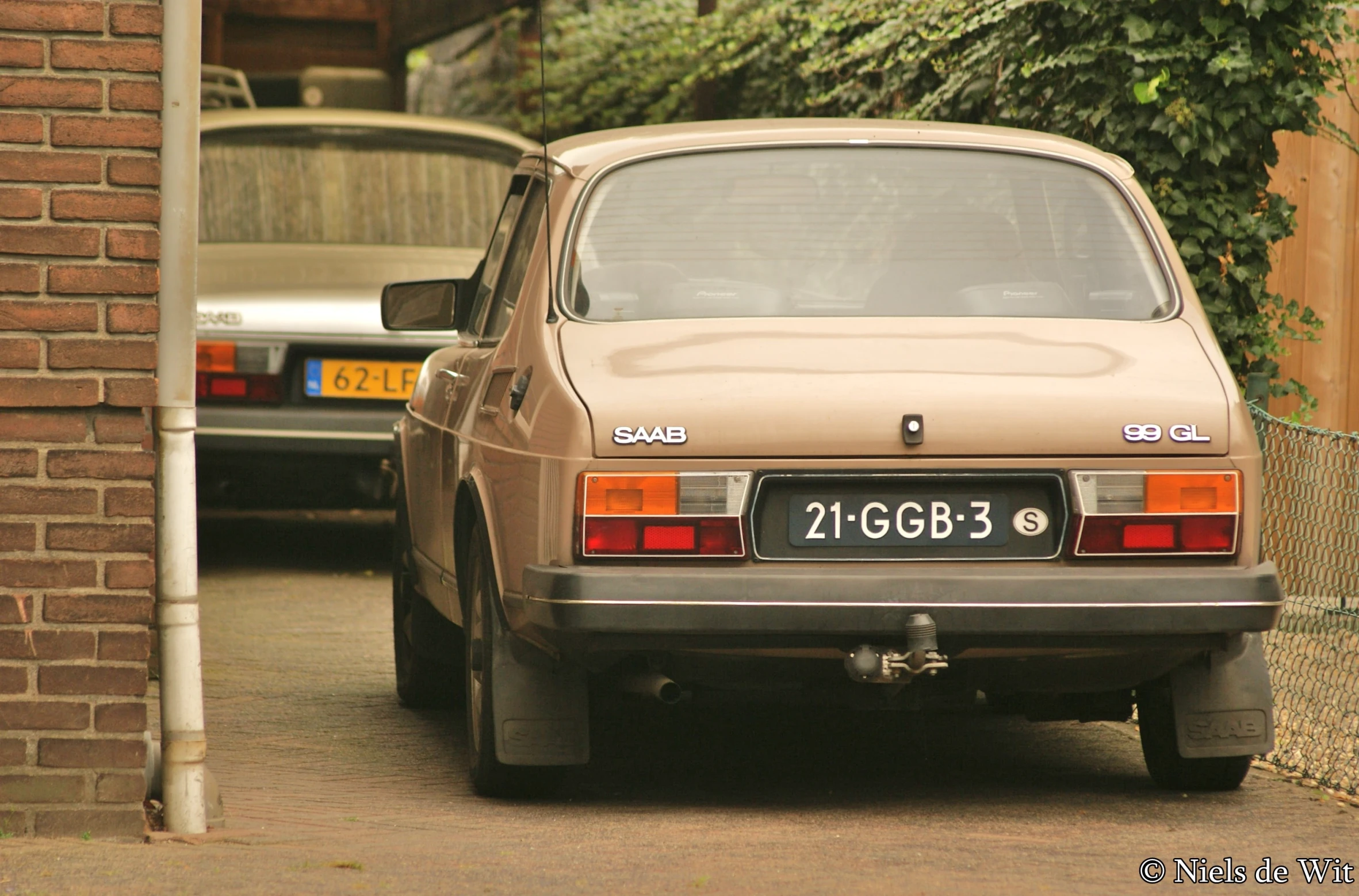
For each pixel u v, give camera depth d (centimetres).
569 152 1278
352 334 2133
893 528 1044
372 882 910
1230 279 1902
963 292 1162
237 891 886
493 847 1005
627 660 1088
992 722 1488
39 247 991
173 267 1038
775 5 2647
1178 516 1051
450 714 1509
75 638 1005
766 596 1013
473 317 1453
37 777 1005
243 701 1541
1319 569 1873
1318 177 2247
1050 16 1903
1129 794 1199
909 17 2145
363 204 2389
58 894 874
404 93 4612
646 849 1001
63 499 1001
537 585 1033
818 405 1041
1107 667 1097
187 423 1048
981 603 1019
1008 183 1226
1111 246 1199
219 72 3444
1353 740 1391
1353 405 2266
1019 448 1044
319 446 2125
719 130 1259
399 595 1565
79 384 996
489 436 1172
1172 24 1830
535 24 3784
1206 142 1848
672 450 1033
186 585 1045
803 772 1277
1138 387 1070
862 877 933
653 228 1191
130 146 1002
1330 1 1852
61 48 992
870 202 1208
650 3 3456
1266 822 1109
